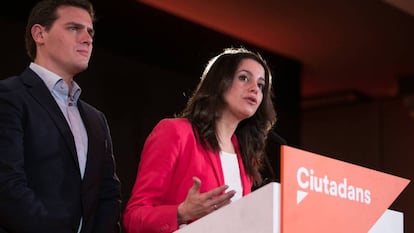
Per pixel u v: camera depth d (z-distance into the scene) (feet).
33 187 7.00
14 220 6.69
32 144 7.08
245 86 7.89
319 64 21.68
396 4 18.12
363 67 21.85
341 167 5.48
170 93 17.16
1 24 13.94
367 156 23.62
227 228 5.26
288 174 5.11
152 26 17.19
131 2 16.79
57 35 7.63
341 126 24.14
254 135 8.21
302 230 5.11
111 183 7.77
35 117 7.18
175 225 6.60
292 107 20.74
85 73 15.35
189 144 7.60
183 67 17.67
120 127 15.78
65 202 7.06
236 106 7.82
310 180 5.23
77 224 7.11
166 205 7.16
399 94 22.16
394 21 19.01
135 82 16.43
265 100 8.23
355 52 20.89
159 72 17.04
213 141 7.68
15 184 6.76
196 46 18.17
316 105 24.44
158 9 17.42
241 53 8.11
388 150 23.39
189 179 7.44
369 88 23.34
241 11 18.34
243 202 5.20
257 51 19.90
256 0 17.78
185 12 18.13
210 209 6.35
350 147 23.93
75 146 7.30
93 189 7.34
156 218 6.72
